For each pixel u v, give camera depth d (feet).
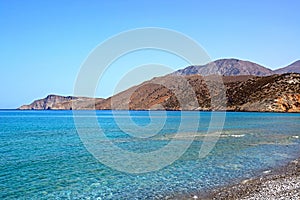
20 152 118.93
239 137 163.43
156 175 77.36
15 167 89.20
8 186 68.54
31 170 85.20
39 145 140.67
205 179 72.23
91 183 70.54
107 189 65.36
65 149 126.93
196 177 74.33
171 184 68.23
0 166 90.63
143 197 59.11
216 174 77.30
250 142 142.00
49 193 63.10
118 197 59.62
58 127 263.90
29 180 73.72
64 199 59.06
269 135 173.88
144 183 69.72
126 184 69.10
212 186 65.98
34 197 60.64
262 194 59.36
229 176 75.10
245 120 317.42
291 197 57.11
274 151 115.03
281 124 263.08
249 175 76.02
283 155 105.81
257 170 81.92
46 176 77.87
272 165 88.74
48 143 148.05
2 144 144.56
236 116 396.57
